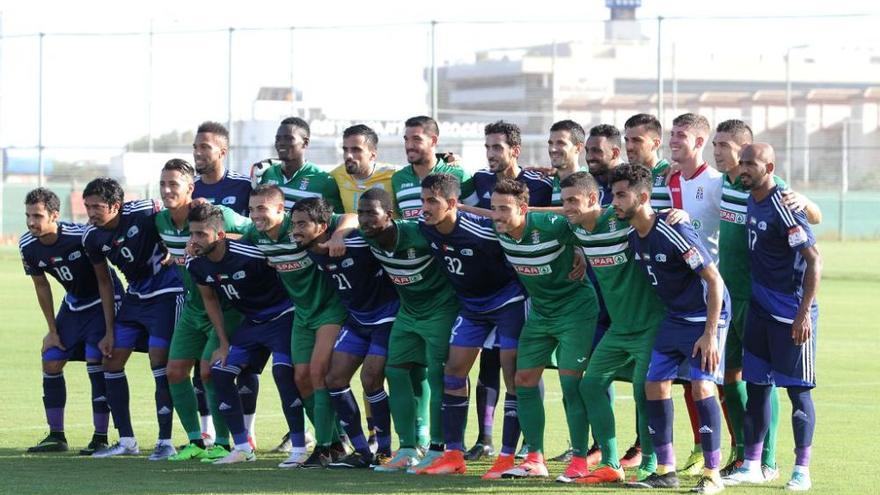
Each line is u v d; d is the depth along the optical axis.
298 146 14.75
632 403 17.70
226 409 13.46
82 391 18.72
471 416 16.86
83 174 61.62
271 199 12.84
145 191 55.03
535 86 110.31
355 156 14.21
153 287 14.07
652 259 11.59
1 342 24.59
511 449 12.62
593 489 11.74
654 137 13.12
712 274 11.40
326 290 13.20
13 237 58.69
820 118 93.12
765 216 11.77
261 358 13.92
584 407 12.38
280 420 16.42
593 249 11.95
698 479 12.43
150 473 12.59
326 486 11.80
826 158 66.31
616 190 11.37
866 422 15.94
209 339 13.80
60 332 14.28
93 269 14.23
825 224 68.75
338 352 13.05
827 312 31.50
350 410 13.15
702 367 11.53
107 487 11.67
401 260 12.66
